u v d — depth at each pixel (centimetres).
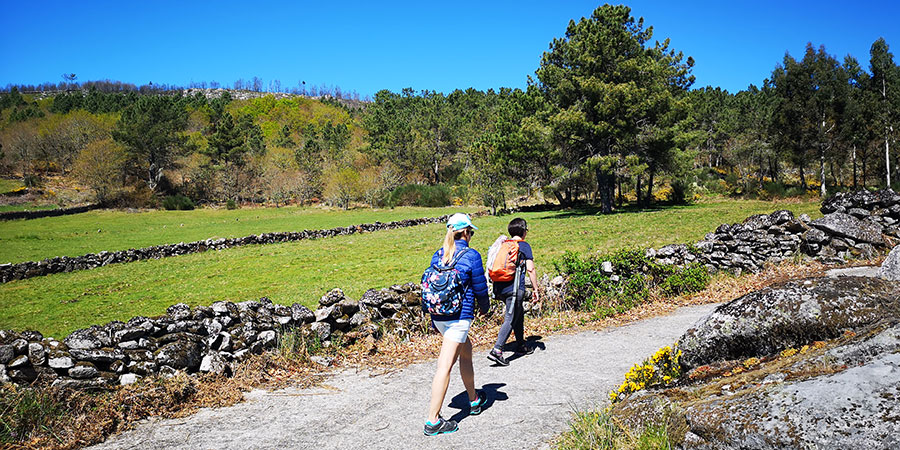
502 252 646
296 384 575
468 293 425
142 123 8931
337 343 705
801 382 305
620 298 942
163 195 8881
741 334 436
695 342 458
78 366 490
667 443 328
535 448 383
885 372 280
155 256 2788
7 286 2075
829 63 6075
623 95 3784
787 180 7725
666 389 405
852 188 6234
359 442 412
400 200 7781
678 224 2842
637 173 3809
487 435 414
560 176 4409
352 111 17338
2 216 5325
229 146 9362
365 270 2109
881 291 428
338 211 7100
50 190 8562
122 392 486
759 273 1155
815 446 260
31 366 476
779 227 1244
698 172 6956
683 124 4241
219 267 2377
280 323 686
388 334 760
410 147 10212
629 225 3041
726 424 298
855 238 1195
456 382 571
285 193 8412
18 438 405
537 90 5197
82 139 9325
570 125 3928
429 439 412
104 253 2586
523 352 683
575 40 4256
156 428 449
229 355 604
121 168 8044
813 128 6028
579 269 990
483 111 10100
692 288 1020
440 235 3394
